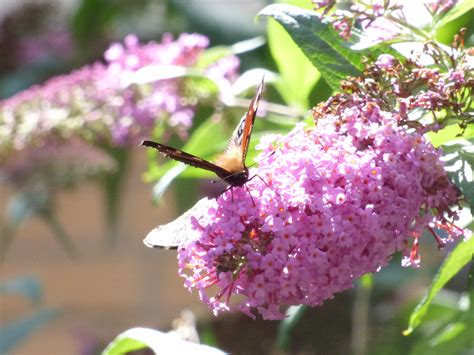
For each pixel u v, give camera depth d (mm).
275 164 380
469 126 405
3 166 768
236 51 632
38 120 636
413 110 400
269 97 638
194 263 374
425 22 433
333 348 648
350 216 365
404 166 376
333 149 378
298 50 546
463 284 666
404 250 395
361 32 433
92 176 844
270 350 647
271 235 368
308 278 361
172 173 555
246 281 369
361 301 638
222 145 557
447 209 383
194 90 620
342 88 402
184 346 443
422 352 543
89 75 641
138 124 617
